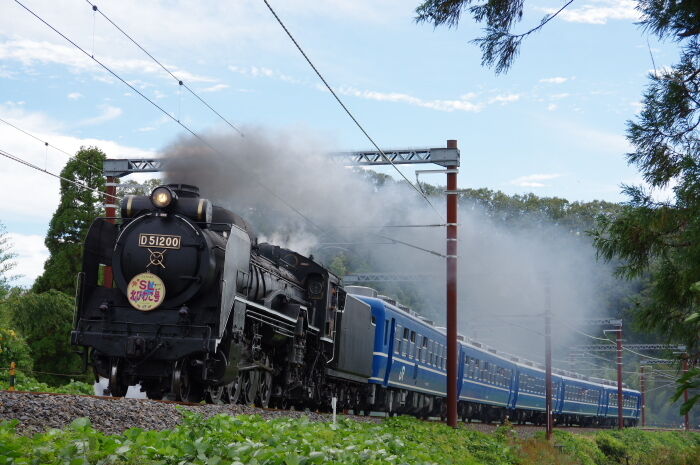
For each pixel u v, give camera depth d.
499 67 11.00
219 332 13.70
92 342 13.84
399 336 26.36
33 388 16.31
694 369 6.69
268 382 17.50
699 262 10.62
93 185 37.50
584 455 27.17
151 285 13.95
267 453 8.15
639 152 11.09
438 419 32.66
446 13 10.87
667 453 30.34
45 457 6.70
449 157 20.77
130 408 10.34
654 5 10.48
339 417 17.41
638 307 12.16
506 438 23.20
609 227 11.59
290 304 18.11
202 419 10.00
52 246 37.09
